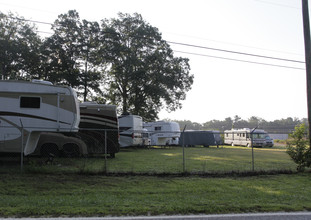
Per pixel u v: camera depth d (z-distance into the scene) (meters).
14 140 11.17
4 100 11.35
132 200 6.43
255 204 6.20
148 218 5.20
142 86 37.28
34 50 32.66
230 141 39.91
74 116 12.07
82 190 7.33
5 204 5.84
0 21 32.56
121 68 35.34
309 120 11.63
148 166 11.85
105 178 8.88
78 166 10.82
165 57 38.47
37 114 11.61
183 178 9.20
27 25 33.50
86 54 34.69
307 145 11.29
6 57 30.70
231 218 5.29
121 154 18.66
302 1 12.32
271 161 14.84
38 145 13.16
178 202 6.27
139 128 24.02
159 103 39.69
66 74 32.41
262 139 34.19
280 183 8.80
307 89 11.95
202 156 17.59
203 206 5.96
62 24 33.78
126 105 38.97
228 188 7.87
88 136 15.35
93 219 5.09
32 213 5.32
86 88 34.72
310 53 12.07
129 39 37.41
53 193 6.97
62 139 13.40
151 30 37.28
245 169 11.22
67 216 5.23
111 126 15.61
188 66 40.12
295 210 5.90
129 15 38.47
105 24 37.94
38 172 9.23
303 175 10.37
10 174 8.96
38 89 11.75
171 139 31.23
